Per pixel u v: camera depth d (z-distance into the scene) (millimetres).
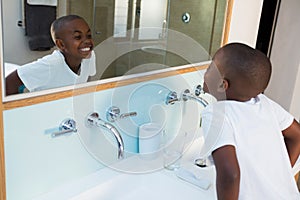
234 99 961
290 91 3105
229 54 928
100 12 1105
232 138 888
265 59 920
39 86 921
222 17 1489
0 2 816
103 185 1095
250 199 897
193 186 1149
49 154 993
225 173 835
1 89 832
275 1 2773
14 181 924
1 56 826
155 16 1289
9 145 884
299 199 996
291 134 1062
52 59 950
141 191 1198
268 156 934
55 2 956
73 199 1012
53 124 977
